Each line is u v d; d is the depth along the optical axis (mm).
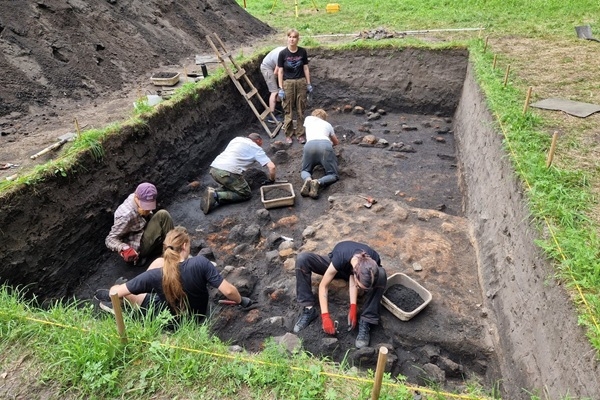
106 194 4691
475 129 5707
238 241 4879
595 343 2170
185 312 3248
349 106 8484
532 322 2900
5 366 2553
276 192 5688
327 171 5875
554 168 3686
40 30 6445
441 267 4188
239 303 3836
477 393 2670
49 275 4055
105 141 4750
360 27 10625
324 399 2248
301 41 8914
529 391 2732
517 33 8922
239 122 7469
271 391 2326
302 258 3717
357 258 3395
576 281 2555
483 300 3814
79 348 2516
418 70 8234
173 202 5688
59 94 6027
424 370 3326
